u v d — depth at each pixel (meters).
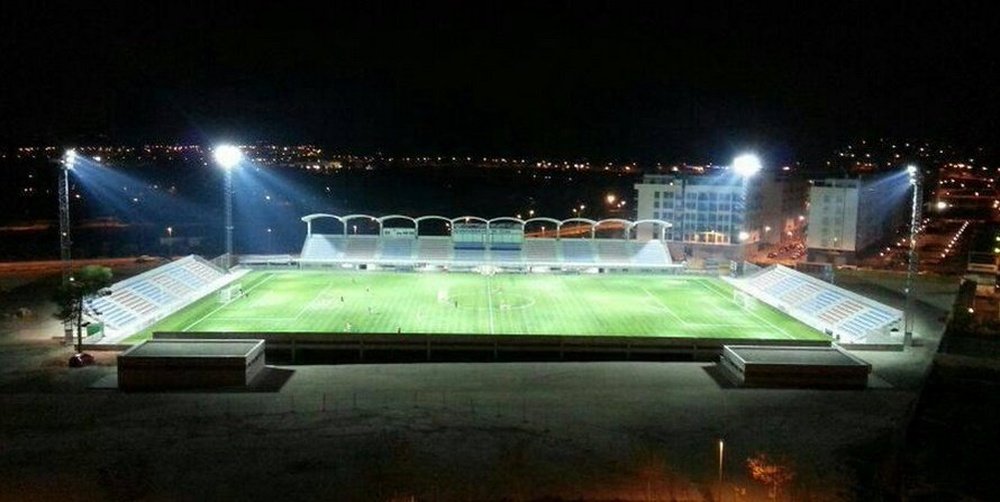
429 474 32.88
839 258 132.75
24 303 67.62
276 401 42.56
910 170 72.75
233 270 91.50
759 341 53.69
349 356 53.72
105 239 136.50
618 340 54.47
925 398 47.78
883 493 32.69
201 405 41.78
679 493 31.48
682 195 131.00
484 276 92.44
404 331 63.09
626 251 103.81
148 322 63.94
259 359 48.56
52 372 47.88
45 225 146.25
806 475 33.56
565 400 43.28
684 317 70.19
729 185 129.25
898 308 70.81
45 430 37.75
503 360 54.47
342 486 31.67
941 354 57.19
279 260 96.75
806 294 75.00
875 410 42.47
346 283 86.00
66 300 50.66
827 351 50.06
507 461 34.38
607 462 34.44
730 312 72.50
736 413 41.59
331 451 35.31
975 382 50.81
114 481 31.97
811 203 136.00
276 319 66.62
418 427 38.53
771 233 150.00
